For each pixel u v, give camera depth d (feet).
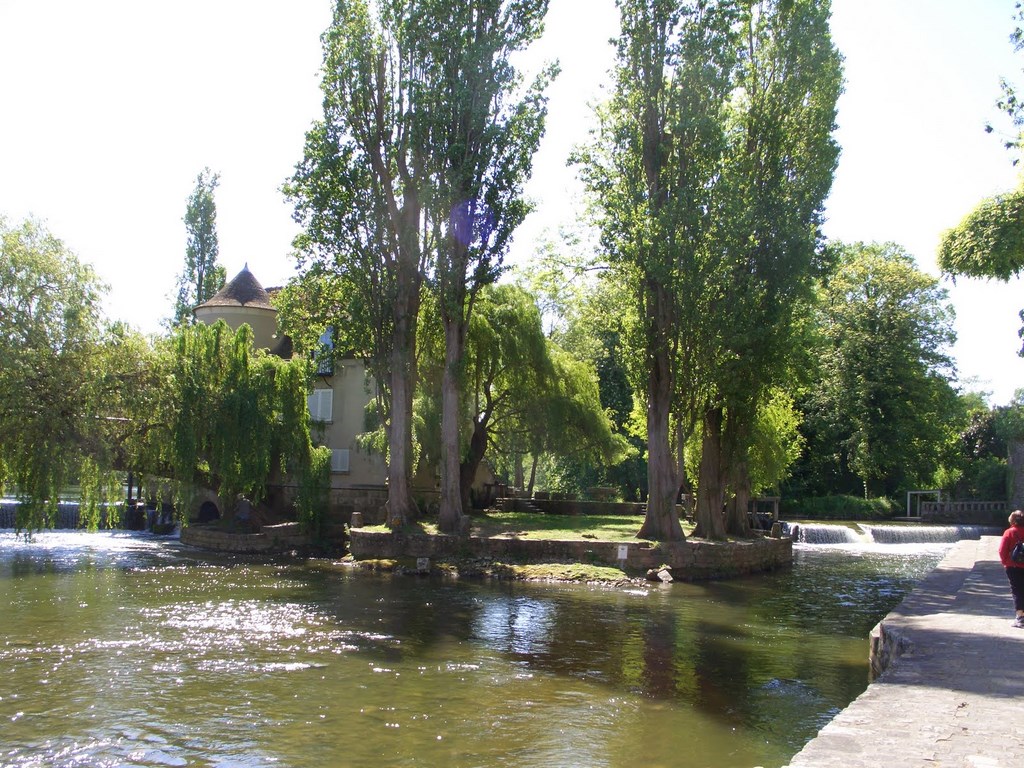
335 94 107.76
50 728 36.50
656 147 98.43
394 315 110.83
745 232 94.63
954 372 205.05
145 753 33.53
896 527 164.66
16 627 58.29
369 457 146.72
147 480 123.65
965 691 29.09
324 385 150.10
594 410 133.90
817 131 104.78
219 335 115.96
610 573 90.53
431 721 38.14
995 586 62.13
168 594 74.95
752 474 123.85
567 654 52.95
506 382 131.64
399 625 61.98
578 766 32.48
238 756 33.27
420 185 108.27
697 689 44.57
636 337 100.12
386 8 109.70
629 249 95.50
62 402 96.89
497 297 129.90
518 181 108.27
